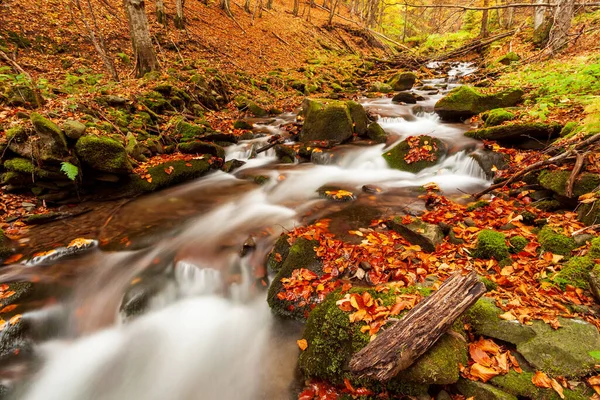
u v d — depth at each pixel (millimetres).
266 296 4141
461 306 2641
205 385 3303
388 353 2406
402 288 3215
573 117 6449
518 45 17219
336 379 2867
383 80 18406
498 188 5578
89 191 6398
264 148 9016
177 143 8531
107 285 4383
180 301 4320
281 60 18328
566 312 2857
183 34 14805
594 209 3922
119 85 9523
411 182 6781
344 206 5879
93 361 3588
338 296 3283
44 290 4211
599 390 2221
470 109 9367
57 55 10312
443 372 2406
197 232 5480
